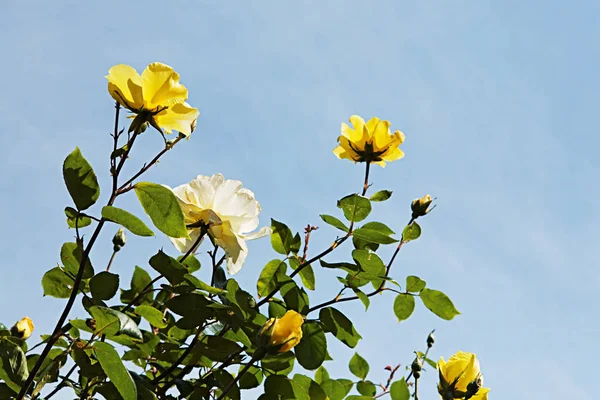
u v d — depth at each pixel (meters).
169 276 1.48
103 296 1.46
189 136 1.48
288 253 1.57
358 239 1.60
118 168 1.41
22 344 1.50
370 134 1.65
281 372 1.55
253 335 1.49
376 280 1.59
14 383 1.40
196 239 1.55
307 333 1.51
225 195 1.55
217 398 1.51
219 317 1.48
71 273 1.51
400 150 1.66
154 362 1.54
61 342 1.49
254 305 1.49
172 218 1.42
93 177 1.41
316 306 1.56
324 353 1.50
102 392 1.44
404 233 1.62
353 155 1.66
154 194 1.42
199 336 1.54
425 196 1.63
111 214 1.39
